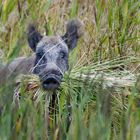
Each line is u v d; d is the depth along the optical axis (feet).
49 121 69.46
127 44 84.33
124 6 85.40
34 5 85.92
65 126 65.05
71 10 86.79
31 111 58.39
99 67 76.18
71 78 72.23
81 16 88.58
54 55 73.67
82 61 79.25
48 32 84.99
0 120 53.88
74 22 80.02
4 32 83.92
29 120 56.54
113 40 84.17
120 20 85.20
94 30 85.61
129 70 79.46
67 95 71.51
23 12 85.76
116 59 79.05
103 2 86.63
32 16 84.48
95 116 57.31
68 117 67.26
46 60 73.31
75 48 82.02
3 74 56.24
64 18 88.79
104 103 55.52
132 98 61.36
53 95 72.49
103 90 62.39
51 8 89.04
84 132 52.80
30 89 72.13
